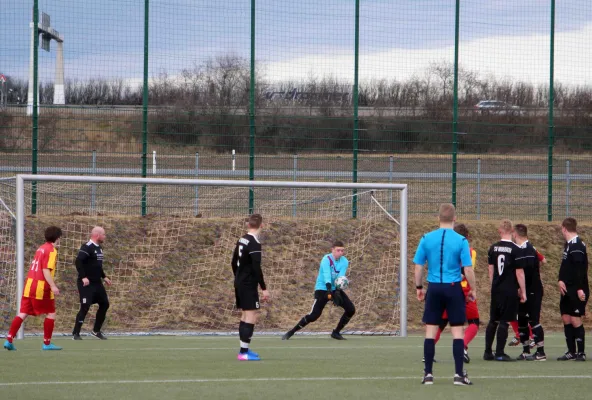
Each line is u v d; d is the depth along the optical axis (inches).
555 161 1579.7
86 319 1107.9
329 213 1416.1
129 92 1389.0
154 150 1403.8
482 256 1391.5
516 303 767.1
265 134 1449.3
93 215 1278.3
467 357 753.6
